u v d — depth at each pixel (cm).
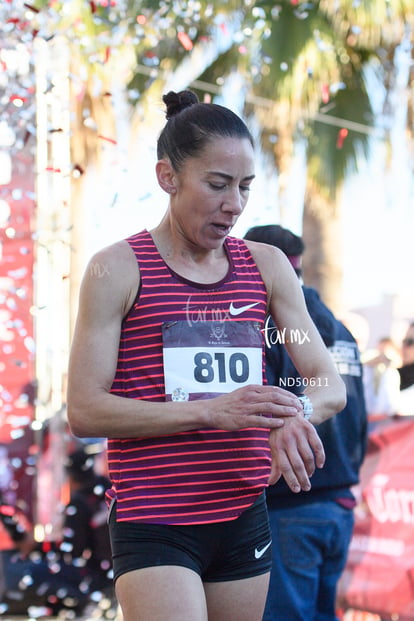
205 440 463
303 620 679
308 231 2150
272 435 452
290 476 447
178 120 468
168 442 460
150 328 465
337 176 2070
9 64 954
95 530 1049
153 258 471
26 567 1041
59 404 1038
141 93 1772
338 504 701
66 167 988
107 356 459
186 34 1163
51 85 967
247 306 481
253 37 1636
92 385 456
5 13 941
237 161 457
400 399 987
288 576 677
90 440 1057
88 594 1051
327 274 2142
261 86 1948
